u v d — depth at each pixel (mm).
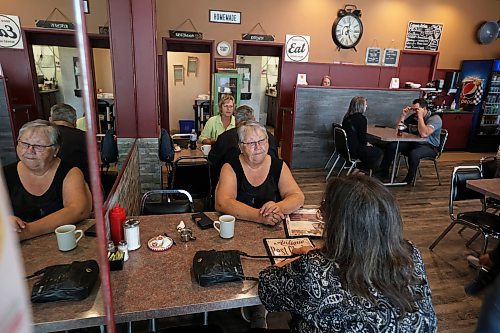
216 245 1461
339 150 4594
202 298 1115
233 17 5879
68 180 1008
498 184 2543
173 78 7949
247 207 1727
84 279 1023
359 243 906
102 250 704
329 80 6207
